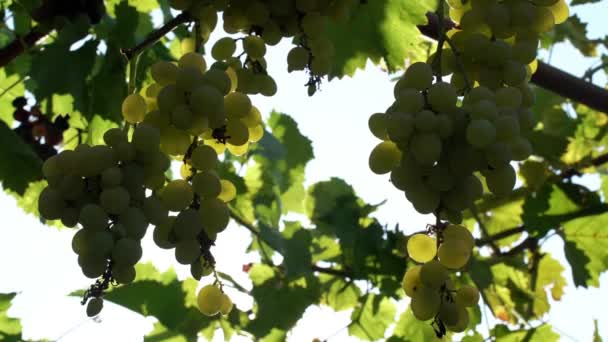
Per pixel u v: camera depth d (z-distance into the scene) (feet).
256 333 6.32
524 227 6.36
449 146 4.35
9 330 5.71
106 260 4.32
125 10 5.16
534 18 4.58
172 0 4.75
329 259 6.80
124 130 4.53
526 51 4.56
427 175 4.35
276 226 6.42
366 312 6.75
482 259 6.83
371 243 6.57
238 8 4.73
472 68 4.59
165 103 4.48
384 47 5.38
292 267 6.20
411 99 4.36
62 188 4.37
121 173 4.39
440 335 4.34
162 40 5.80
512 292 6.98
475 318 6.84
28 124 5.70
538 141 6.73
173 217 4.45
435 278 4.33
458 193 4.36
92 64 5.08
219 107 4.45
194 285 6.06
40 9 5.13
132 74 4.96
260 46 4.71
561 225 6.21
